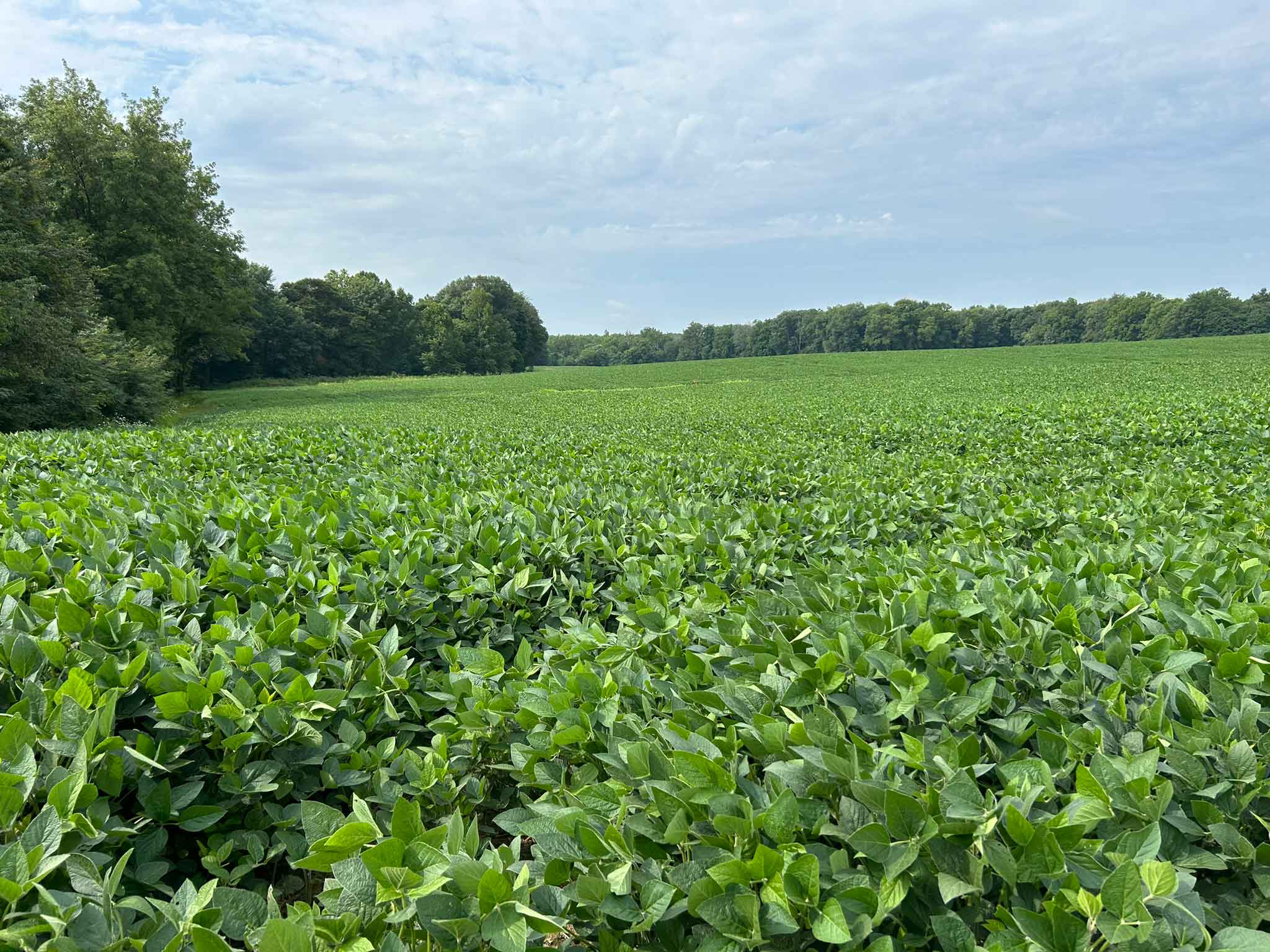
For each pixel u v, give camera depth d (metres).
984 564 4.01
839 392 42.91
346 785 2.70
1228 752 2.12
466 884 1.70
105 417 30.06
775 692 2.55
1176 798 2.09
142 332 41.94
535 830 2.03
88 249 40.34
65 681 2.62
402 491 6.69
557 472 8.98
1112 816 1.86
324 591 3.82
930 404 28.41
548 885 1.88
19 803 1.90
